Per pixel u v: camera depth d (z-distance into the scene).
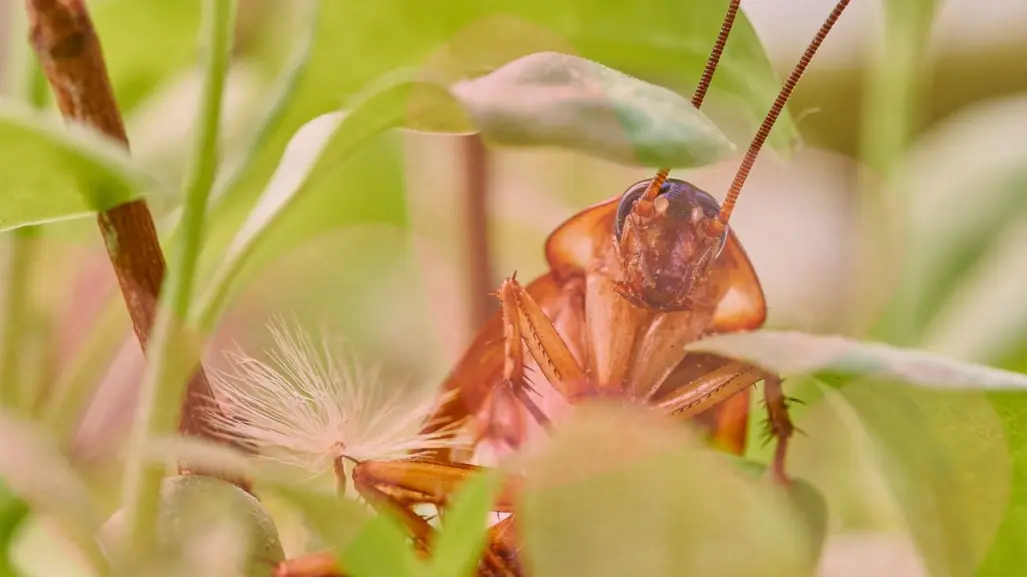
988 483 0.08
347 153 0.08
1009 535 0.08
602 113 0.08
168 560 0.08
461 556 0.08
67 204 0.08
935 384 0.08
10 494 0.08
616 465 0.08
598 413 0.08
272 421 0.09
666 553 0.08
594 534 0.08
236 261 0.08
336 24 0.09
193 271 0.08
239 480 0.08
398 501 0.09
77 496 0.08
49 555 0.08
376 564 0.08
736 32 0.10
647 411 0.08
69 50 0.08
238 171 0.08
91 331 0.09
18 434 0.08
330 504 0.08
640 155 0.08
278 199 0.08
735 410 0.09
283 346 0.09
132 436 0.08
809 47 0.10
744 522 0.08
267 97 0.10
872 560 0.09
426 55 0.09
